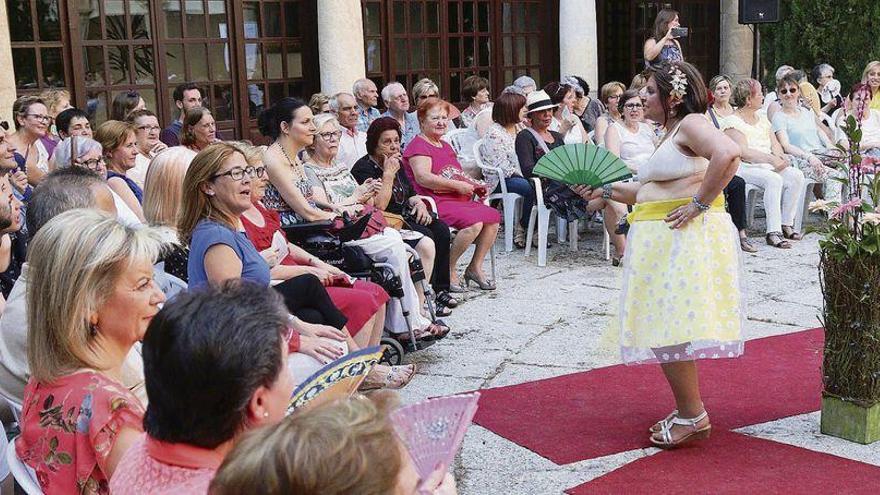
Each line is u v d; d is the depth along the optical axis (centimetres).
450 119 986
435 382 540
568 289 742
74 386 244
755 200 976
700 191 411
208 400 184
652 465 423
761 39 1416
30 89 957
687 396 437
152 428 191
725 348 421
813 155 963
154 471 190
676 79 418
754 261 830
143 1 1009
